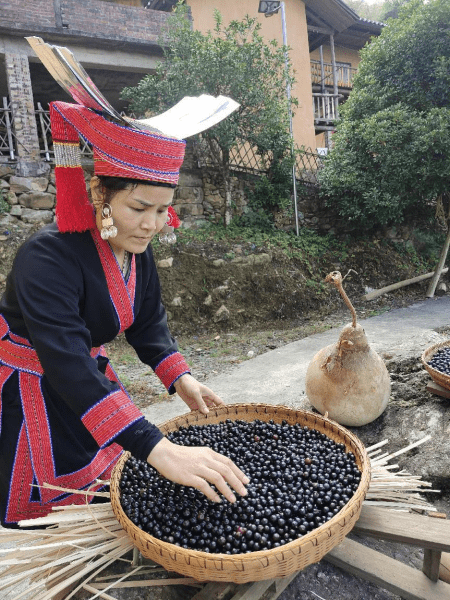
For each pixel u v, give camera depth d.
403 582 1.47
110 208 1.29
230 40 7.83
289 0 10.49
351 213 8.88
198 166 8.65
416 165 7.91
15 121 7.25
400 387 2.95
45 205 7.38
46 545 1.42
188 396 1.88
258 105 7.85
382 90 8.29
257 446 1.79
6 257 6.76
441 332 5.86
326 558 1.62
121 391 1.33
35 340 1.29
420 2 8.42
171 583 1.45
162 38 8.02
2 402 1.52
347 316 7.52
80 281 1.39
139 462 1.72
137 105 7.54
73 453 1.59
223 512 1.42
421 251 9.80
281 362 5.21
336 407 2.62
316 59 14.13
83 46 8.12
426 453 2.38
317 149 11.30
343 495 1.48
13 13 7.33
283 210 9.08
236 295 7.34
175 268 7.27
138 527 1.30
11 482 1.54
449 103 7.93
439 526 1.47
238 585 1.39
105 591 1.44
